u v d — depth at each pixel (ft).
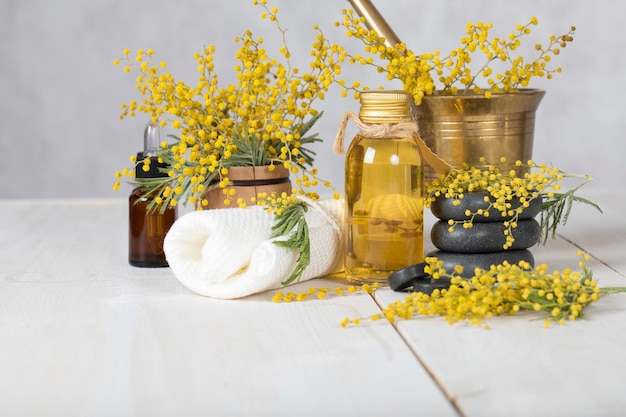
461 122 3.17
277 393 2.23
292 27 7.13
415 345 2.47
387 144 2.93
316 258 3.00
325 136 7.43
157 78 3.26
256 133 3.18
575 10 7.20
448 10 7.18
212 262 2.87
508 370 2.32
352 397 2.21
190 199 3.06
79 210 4.16
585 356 2.40
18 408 2.19
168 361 2.41
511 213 2.92
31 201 4.36
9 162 7.26
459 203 2.92
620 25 7.22
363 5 3.34
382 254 2.96
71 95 7.21
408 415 2.13
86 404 2.20
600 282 3.01
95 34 7.13
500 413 2.13
